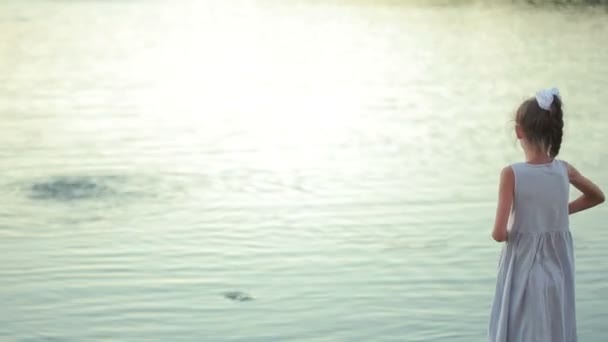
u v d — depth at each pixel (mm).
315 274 8930
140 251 9555
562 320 5641
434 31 29000
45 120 16438
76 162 13383
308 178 12516
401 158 13641
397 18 32531
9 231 10211
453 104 17828
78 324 7758
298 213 10906
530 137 5719
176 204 11289
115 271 8992
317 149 14266
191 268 9070
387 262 9266
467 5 36125
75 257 9375
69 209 11086
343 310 8078
